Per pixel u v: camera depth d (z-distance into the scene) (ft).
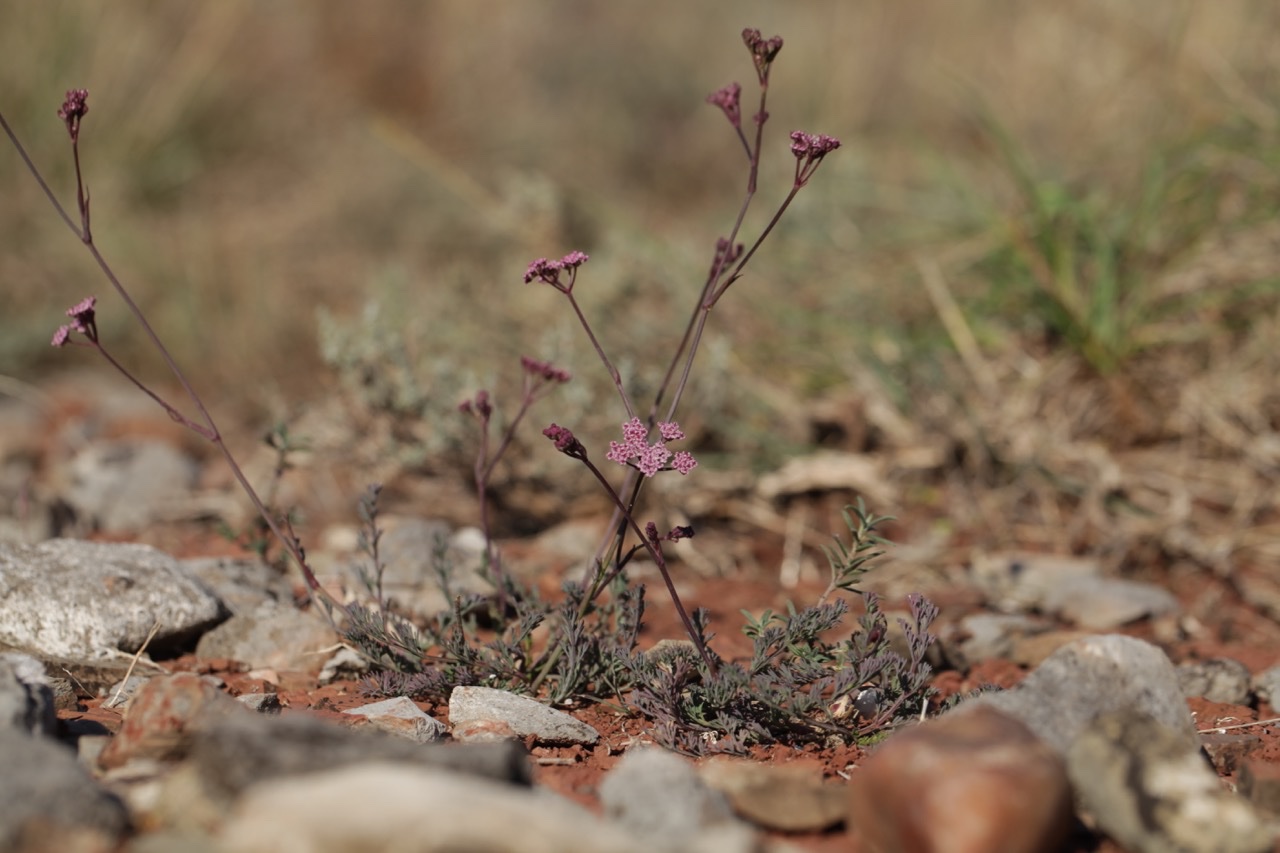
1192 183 25.80
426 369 22.95
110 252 34.73
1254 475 22.26
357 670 14.49
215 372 30.96
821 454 22.98
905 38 39.27
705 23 46.65
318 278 34.17
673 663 12.55
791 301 27.07
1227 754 12.42
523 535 21.27
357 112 43.32
